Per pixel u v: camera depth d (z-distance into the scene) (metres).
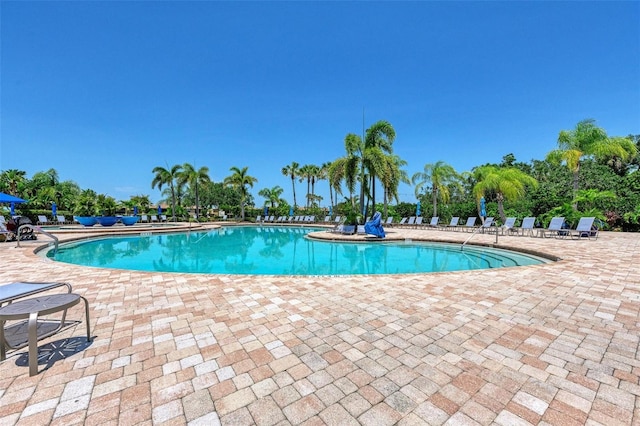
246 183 35.00
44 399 1.95
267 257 10.03
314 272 7.67
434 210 23.84
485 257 9.70
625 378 2.17
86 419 1.77
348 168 15.80
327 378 2.21
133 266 8.51
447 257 9.77
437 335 2.94
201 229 20.47
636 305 3.75
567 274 5.47
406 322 3.28
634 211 14.38
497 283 4.90
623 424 1.71
